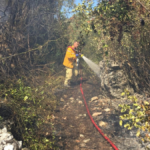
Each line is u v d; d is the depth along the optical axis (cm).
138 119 242
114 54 434
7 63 548
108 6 349
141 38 396
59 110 485
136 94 483
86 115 452
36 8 664
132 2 337
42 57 718
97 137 361
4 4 550
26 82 554
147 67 439
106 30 372
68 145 341
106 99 514
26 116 330
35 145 293
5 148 245
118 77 496
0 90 359
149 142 318
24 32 632
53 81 559
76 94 591
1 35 550
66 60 648
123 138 344
